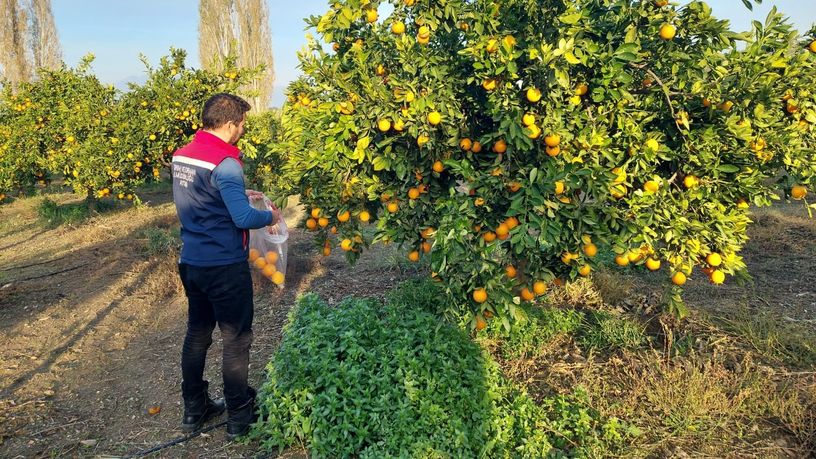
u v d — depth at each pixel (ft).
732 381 11.34
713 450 9.51
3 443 10.36
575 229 8.87
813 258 18.94
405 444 9.45
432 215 10.16
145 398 12.13
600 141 8.68
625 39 8.63
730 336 13.44
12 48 87.66
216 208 9.36
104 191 30.01
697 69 8.93
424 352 10.71
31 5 89.66
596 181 8.42
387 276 19.39
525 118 8.58
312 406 10.04
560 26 8.56
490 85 8.89
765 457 9.24
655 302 15.80
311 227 11.00
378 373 10.55
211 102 9.32
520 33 8.87
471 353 11.51
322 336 11.65
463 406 10.14
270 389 10.95
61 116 31.12
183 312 17.17
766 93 8.61
